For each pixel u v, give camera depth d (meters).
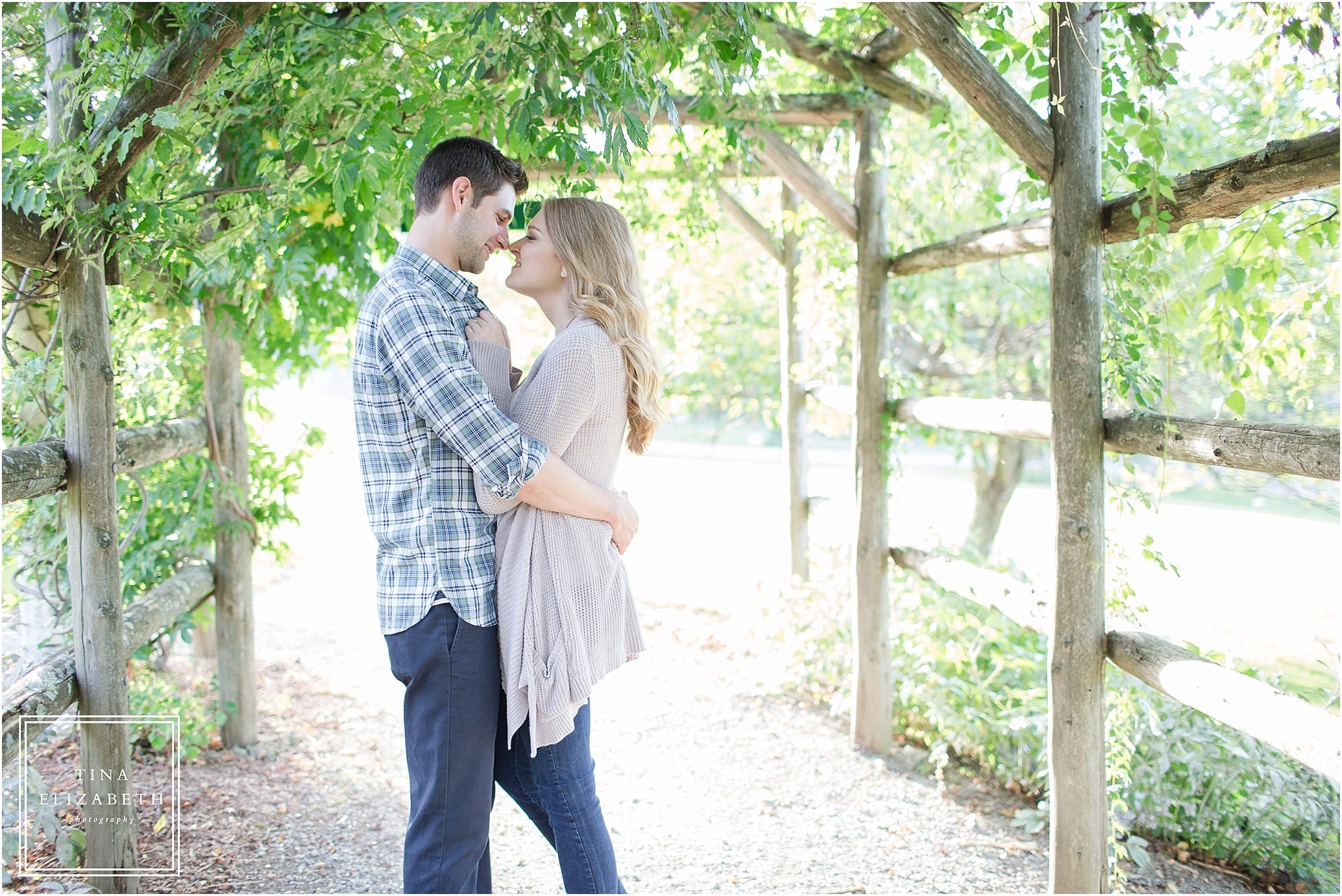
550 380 1.77
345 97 2.35
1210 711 1.89
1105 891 2.32
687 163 3.36
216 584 3.29
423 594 1.71
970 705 3.30
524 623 1.73
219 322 2.86
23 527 2.52
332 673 4.20
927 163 3.97
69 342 2.10
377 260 3.43
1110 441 2.28
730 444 15.45
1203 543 7.21
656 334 5.23
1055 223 2.28
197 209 2.44
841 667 4.02
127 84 2.04
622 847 2.73
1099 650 2.27
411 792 1.76
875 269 3.47
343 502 9.22
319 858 2.56
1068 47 2.22
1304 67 2.31
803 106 3.41
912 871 2.60
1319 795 2.56
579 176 2.31
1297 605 5.11
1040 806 2.87
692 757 3.39
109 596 2.16
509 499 1.70
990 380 5.04
